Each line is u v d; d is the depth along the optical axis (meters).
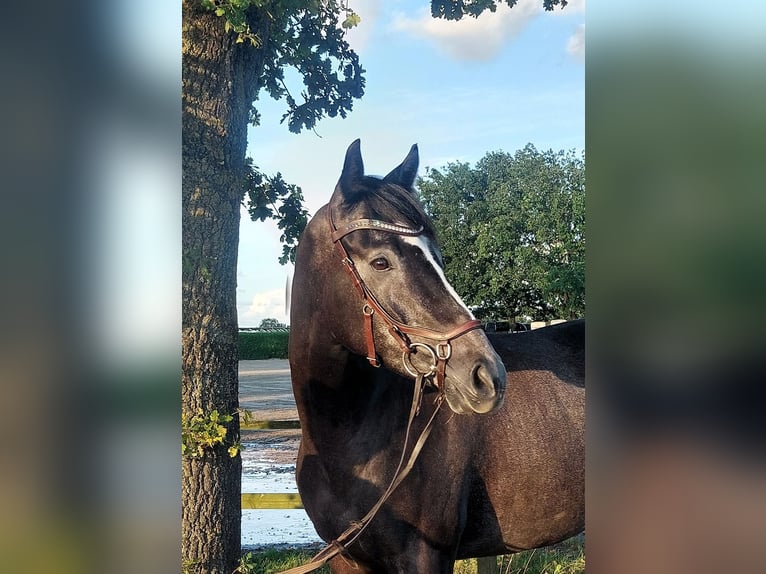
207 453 2.97
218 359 3.02
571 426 2.66
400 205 2.06
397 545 2.22
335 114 4.59
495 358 1.91
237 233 3.15
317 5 3.48
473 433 2.43
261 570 3.91
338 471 2.24
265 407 10.02
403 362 1.99
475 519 2.50
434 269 2.00
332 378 2.19
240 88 3.15
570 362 2.87
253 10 3.15
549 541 2.68
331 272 2.11
